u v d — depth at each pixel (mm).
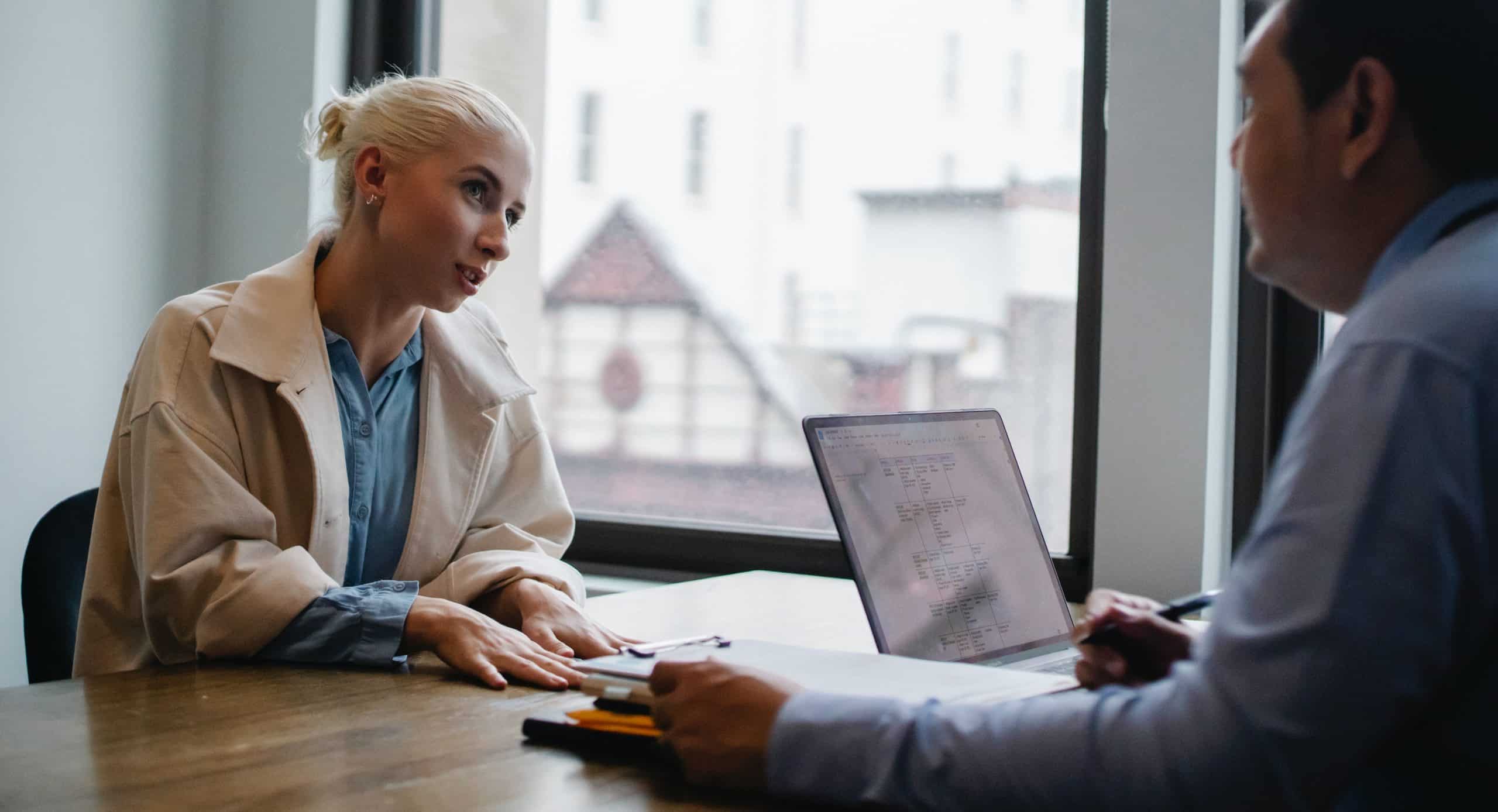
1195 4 1957
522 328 2645
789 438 2459
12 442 2201
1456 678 664
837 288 2408
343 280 1514
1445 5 713
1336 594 630
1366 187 750
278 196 2510
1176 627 1068
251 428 1419
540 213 2633
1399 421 640
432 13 2660
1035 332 2240
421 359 1613
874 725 782
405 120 1461
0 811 778
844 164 2389
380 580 1479
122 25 2369
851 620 1653
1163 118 1980
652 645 1112
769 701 832
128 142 2395
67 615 1589
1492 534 636
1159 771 666
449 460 1596
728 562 2439
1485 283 662
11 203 2182
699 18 2494
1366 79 732
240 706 1081
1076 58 2189
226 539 1350
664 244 2541
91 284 2332
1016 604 1332
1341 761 631
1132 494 2006
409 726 1026
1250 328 2053
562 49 2609
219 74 2561
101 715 1035
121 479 1439
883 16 2344
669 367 2555
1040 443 2238
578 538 2564
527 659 1237
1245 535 2053
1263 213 802
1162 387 1983
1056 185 2217
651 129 2545
